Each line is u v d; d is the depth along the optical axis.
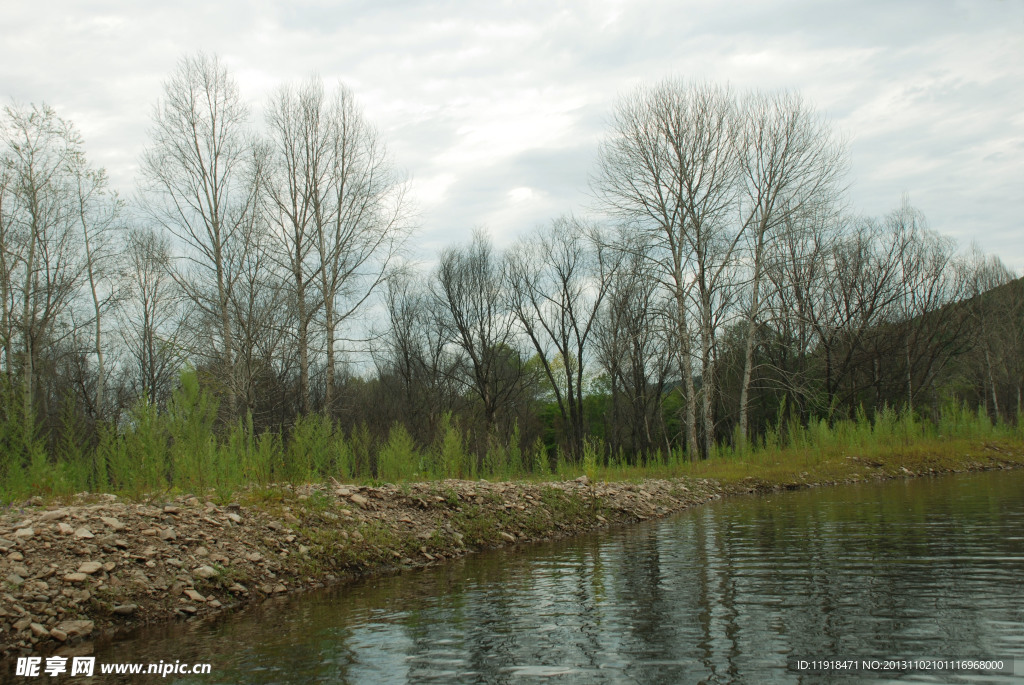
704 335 30.22
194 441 11.59
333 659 5.60
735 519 14.41
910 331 43.19
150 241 31.52
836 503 16.66
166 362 33.72
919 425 32.88
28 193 24.70
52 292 26.28
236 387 25.58
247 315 27.56
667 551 10.48
